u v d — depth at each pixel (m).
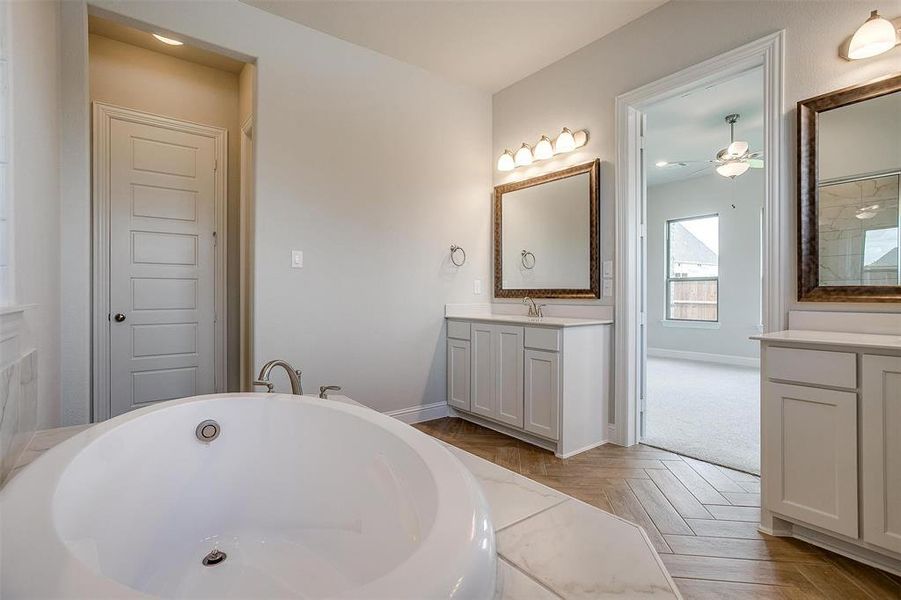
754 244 5.76
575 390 2.74
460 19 2.80
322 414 1.63
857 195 1.95
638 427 2.93
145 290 3.19
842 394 1.59
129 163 3.13
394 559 1.15
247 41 2.65
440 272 3.54
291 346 2.82
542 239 3.42
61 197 2.09
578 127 3.17
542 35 2.99
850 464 1.57
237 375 3.57
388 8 2.69
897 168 1.86
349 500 1.45
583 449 2.79
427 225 3.46
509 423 3.00
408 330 3.36
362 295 3.12
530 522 0.99
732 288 5.98
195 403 1.63
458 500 0.88
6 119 1.34
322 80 2.94
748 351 5.82
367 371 3.15
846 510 1.58
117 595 0.62
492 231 3.86
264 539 1.59
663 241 6.74
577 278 3.17
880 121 1.90
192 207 3.38
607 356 2.95
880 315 1.88
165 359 3.27
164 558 1.45
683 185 6.49
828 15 2.04
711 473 2.41
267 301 2.73
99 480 1.21
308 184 2.88
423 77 3.43
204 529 1.58
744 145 3.82
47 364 1.85
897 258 1.86
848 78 1.98
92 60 2.99
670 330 6.69
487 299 3.84
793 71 2.14
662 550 1.69
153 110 3.21
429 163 3.47
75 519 1.05
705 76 2.47
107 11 2.23
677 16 2.60
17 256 1.45
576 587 0.77
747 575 1.53
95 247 3.00
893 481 1.49
